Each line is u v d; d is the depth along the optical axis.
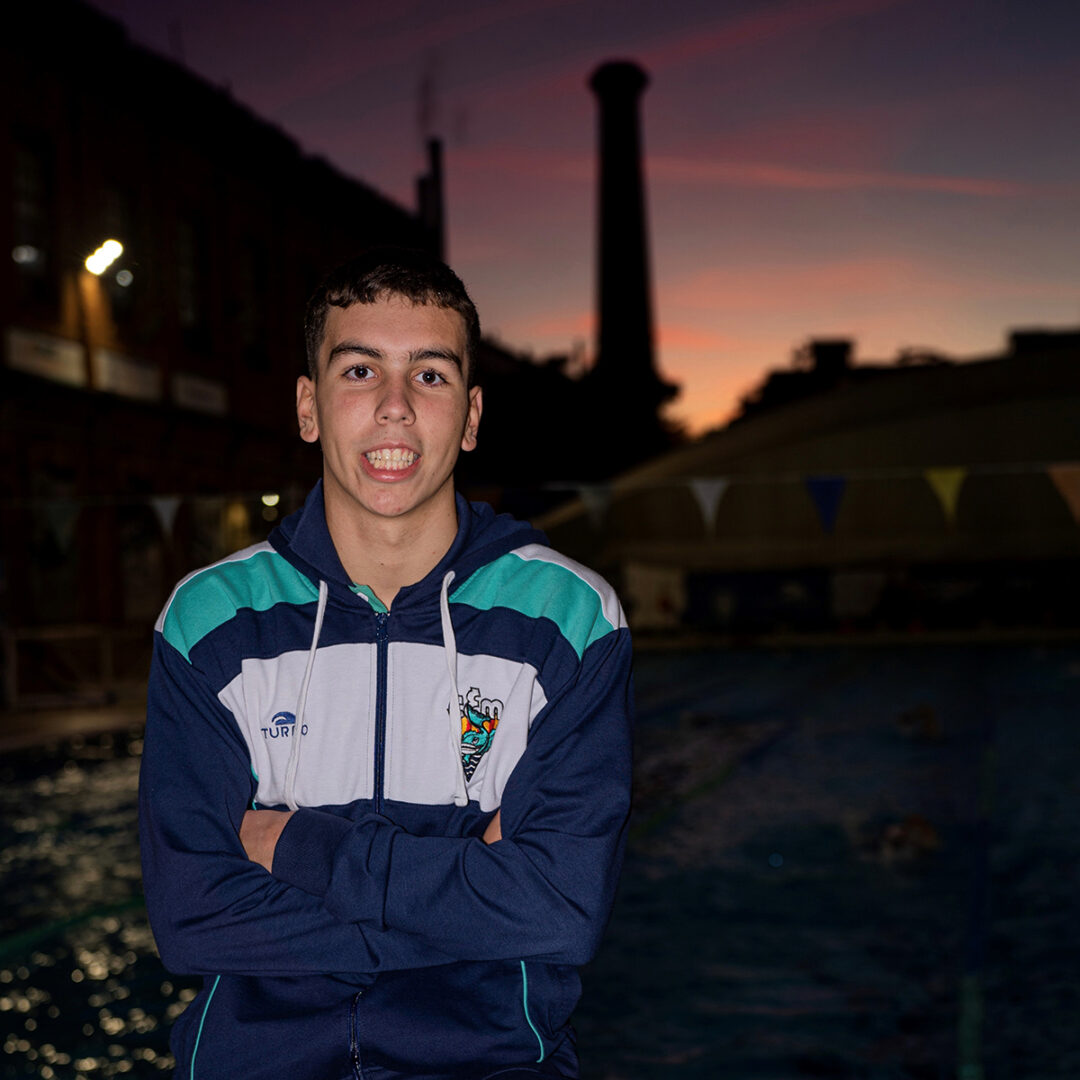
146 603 20.42
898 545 41.56
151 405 20.36
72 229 18.91
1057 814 8.39
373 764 1.72
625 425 55.72
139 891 6.51
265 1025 1.63
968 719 15.04
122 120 20.28
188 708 1.72
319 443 1.84
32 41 17.95
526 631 1.77
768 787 10.05
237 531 23.06
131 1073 3.96
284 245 25.55
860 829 8.08
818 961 5.17
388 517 1.74
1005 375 41.03
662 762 11.68
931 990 4.75
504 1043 1.63
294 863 1.62
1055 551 40.41
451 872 1.59
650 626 39.84
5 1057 4.12
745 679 22.88
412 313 1.72
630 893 6.44
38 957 5.27
